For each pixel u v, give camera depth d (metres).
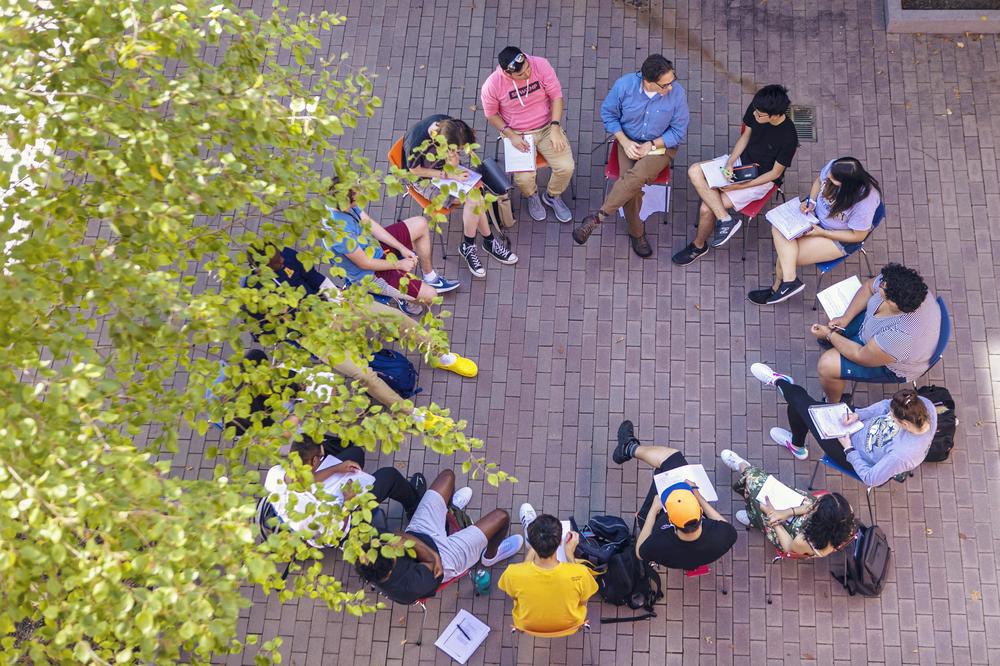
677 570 7.22
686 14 9.65
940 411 7.05
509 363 8.09
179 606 3.82
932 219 8.44
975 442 7.51
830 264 7.69
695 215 8.64
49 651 4.18
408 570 6.21
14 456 3.91
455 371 8.02
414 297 7.96
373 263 7.48
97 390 4.09
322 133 5.01
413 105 9.35
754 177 7.75
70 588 4.00
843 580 7.00
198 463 7.82
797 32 9.48
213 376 4.80
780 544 6.67
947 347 7.88
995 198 8.49
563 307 8.30
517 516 7.54
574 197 8.79
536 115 8.09
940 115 8.94
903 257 8.29
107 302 4.60
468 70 9.52
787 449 7.60
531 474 7.66
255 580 4.01
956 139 8.80
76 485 3.88
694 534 6.17
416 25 9.83
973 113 8.92
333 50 9.75
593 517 6.97
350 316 5.11
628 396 7.90
